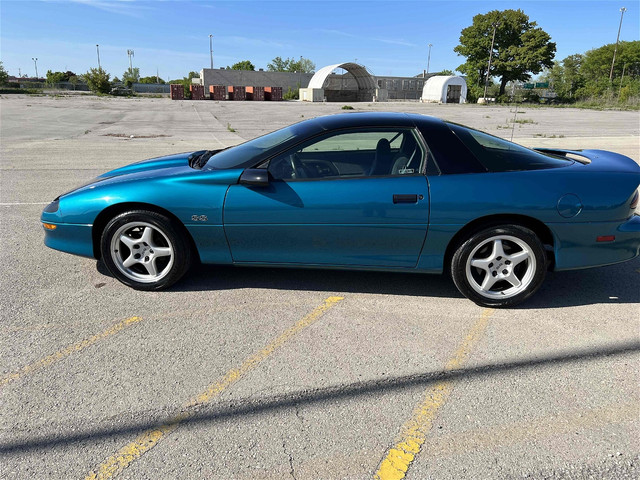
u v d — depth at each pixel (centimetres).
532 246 325
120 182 354
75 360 270
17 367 262
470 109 3828
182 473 190
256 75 7131
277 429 216
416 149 334
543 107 4334
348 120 351
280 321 320
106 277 388
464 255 330
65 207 354
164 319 321
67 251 364
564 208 319
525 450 204
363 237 333
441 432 215
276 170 337
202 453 201
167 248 354
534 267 330
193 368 264
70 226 354
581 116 2945
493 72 6725
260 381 252
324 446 205
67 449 203
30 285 371
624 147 1298
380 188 325
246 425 218
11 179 789
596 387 249
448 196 320
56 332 301
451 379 256
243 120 2430
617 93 5369
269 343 291
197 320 320
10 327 306
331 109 3600
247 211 333
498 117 2816
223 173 337
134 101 4553
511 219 327
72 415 224
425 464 196
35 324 311
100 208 346
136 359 272
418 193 322
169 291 365
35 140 1401
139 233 357
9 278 384
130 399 236
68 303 342
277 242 341
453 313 335
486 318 327
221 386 247
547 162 342
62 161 989
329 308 340
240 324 315
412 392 244
